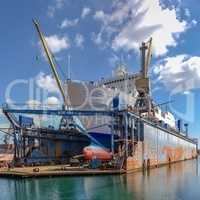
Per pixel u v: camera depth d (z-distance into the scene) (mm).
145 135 84375
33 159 83062
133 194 44500
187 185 53406
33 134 85812
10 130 86250
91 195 43781
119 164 66938
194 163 118375
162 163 101375
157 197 42688
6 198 42969
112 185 51438
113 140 72688
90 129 82688
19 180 55719
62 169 64750
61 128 88750
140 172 73625
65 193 45250
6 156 88812
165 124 112500
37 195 44344
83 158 74938
